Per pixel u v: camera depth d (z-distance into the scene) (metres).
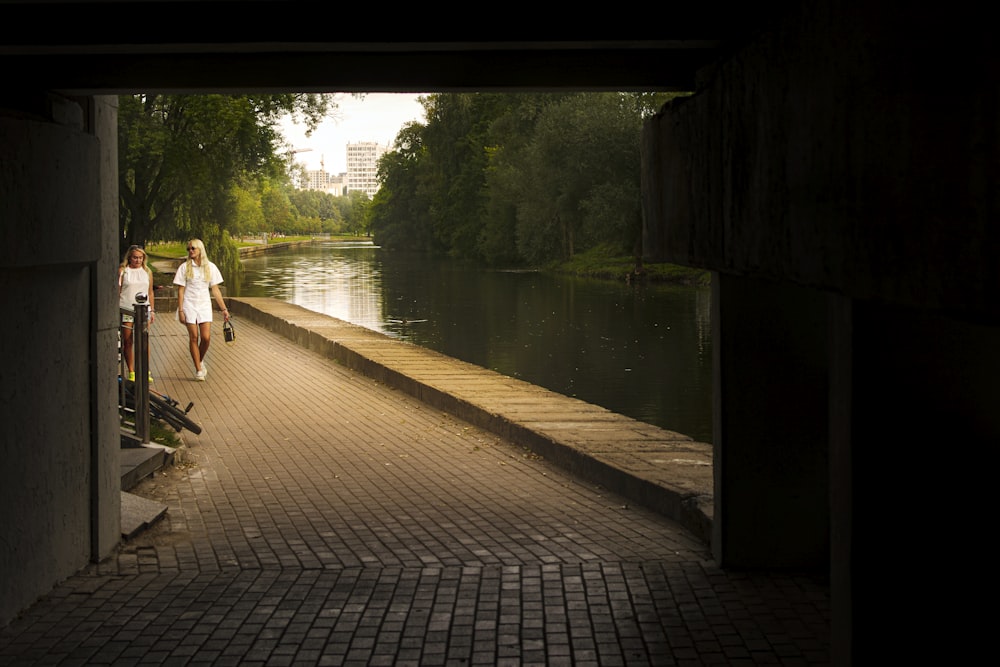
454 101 86.38
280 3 4.69
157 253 89.75
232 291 46.53
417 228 111.25
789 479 5.94
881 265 2.68
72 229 5.68
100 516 6.34
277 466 9.20
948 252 2.32
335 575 6.01
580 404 11.12
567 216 58.38
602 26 4.74
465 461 9.31
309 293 45.00
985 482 3.39
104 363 6.42
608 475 8.06
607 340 26.64
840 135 2.96
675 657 4.77
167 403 10.40
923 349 3.36
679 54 5.52
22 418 5.37
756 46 3.76
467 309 36.56
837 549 3.59
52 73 5.60
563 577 5.91
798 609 5.37
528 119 68.50
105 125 6.47
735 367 5.90
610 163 55.12
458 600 5.55
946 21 2.32
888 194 2.64
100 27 4.74
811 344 5.89
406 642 4.97
